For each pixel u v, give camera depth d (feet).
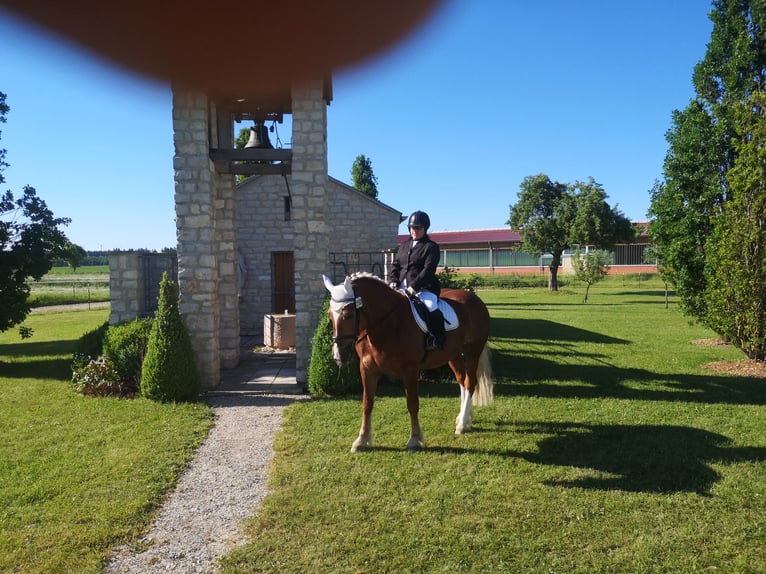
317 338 26.86
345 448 18.63
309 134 28.91
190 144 27.99
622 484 15.21
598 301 89.97
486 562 11.31
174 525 13.39
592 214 103.35
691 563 11.19
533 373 31.14
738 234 32.60
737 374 30.81
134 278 33.32
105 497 14.78
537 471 16.24
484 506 13.91
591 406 23.70
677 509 13.60
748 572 10.84
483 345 21.72
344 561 11.43
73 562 11.51
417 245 19.85
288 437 19.98
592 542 12.07
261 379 31.01
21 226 38.04
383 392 26.50
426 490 14.90
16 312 38.27
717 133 37.73
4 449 18.83
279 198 52.19
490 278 135.54
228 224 34.76
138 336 28.09
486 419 21.91
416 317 18.15
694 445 18.28
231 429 21.40
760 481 15.21
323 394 26.55
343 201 54.13
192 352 26.45
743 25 38.06
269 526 13.09
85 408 24.39
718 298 34.32
